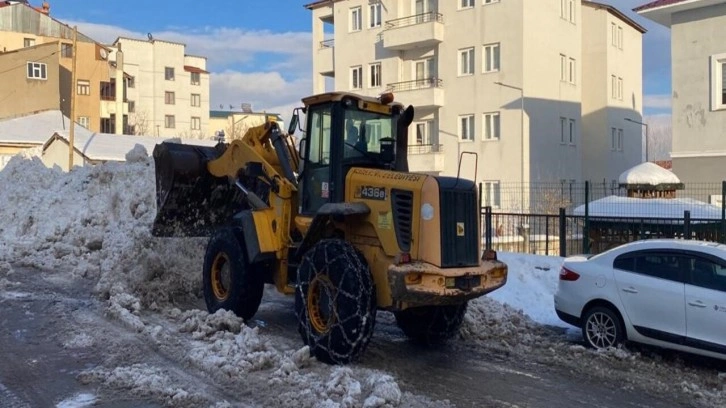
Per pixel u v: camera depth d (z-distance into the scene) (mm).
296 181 8844
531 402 6582
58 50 52781
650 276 8359
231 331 8578
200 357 7270
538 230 17359
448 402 6418
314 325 7543
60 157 36875
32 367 7188
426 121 34969
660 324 8148
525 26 30922
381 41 36312
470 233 7520
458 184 7508
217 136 11227
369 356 7980
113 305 9539
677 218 14031
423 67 35250
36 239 15500
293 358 7176
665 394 7012
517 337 9328
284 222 8664
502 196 30766
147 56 74500
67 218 15953
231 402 6145
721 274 7859
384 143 8453
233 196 10750
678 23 21031
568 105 33625
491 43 31844
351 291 7137
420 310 8570
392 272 6953
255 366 7062
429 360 7984
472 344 8844
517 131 31031
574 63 34219
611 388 7148
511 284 12297
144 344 8031
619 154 38000
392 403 6148
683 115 20938
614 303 8570
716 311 7711
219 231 9523
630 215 16000
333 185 7977
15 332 8602
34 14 62344
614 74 37438
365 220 7648
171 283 10805
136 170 16031
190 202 10469
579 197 28672
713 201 19609
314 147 8422
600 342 8688
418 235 7184
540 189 28250
